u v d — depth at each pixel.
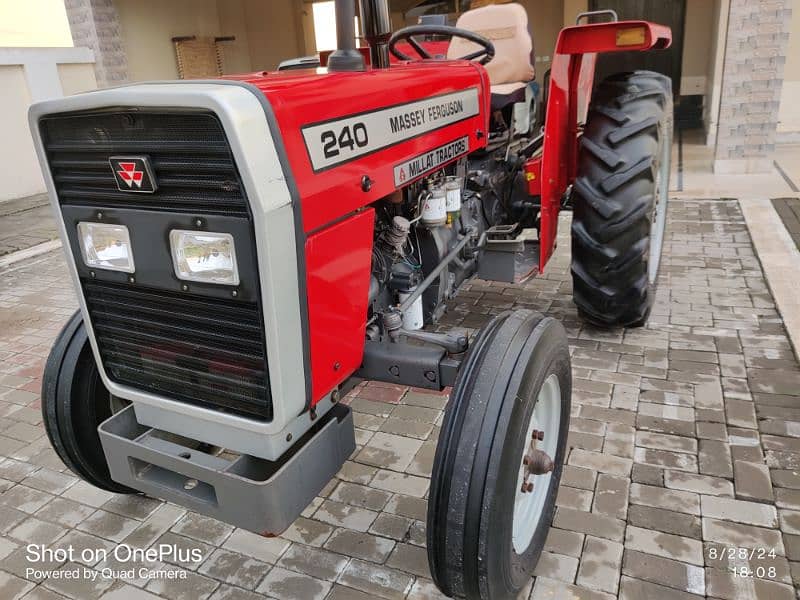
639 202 2.93
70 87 8.98
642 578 1.88
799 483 2.21
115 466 1.79
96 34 9.16
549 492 2.02
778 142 7.97
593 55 3.83
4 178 8.27
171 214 1.44
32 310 4.41
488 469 1.55
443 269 2.57
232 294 1.44
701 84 9.11
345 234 1.63
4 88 8.14
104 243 1.59
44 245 6.03
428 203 2.32
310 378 1.59
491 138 3.24
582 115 3.75
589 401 2.78
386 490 2.35
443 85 2.22
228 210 1.37
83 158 1.52
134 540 2.19
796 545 1.96
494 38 3.45
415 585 1.92
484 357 1.67
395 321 2.12
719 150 6.46
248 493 1.53
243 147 1.28
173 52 10.76
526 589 1.87
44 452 2.75
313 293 1.54
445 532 1.57
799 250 4.34
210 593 1.95
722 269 4.14
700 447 2.43
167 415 1.76
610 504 2.17
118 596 1.96
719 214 5.27
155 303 1.61
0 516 2.35
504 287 4.12
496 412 1.58
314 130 1.48
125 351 1.75
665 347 3.20
